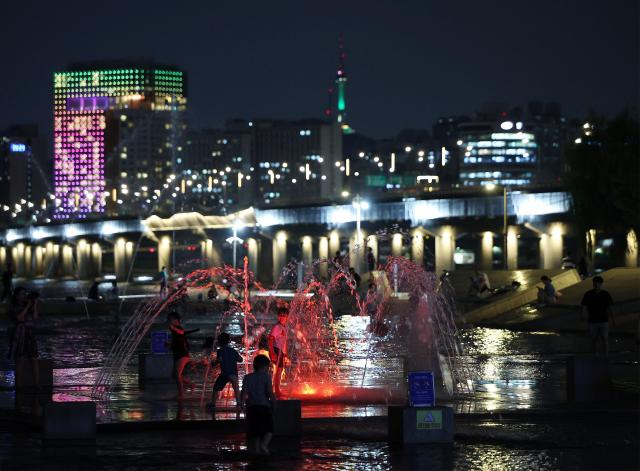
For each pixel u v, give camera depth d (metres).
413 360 44.34
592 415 29.05
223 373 29.48
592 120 99.44
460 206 171.12
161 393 33.62
